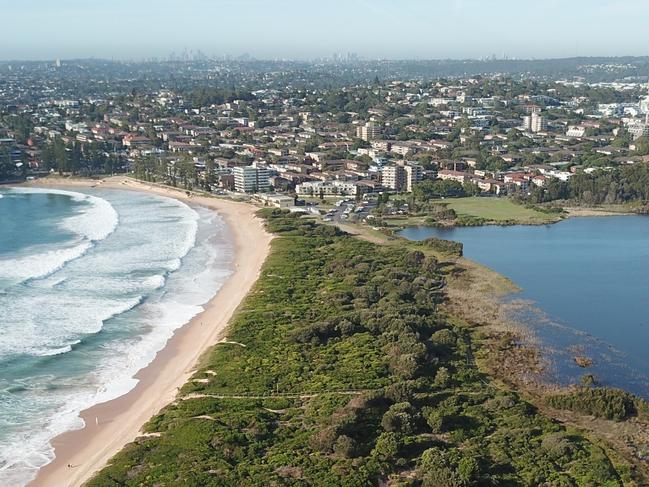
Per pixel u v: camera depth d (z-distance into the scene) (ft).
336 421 478.59
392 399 520.01
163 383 574.15
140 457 447.83
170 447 457.68
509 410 520.42
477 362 621.31
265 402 523.29
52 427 504.43
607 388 558.97
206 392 542.16
